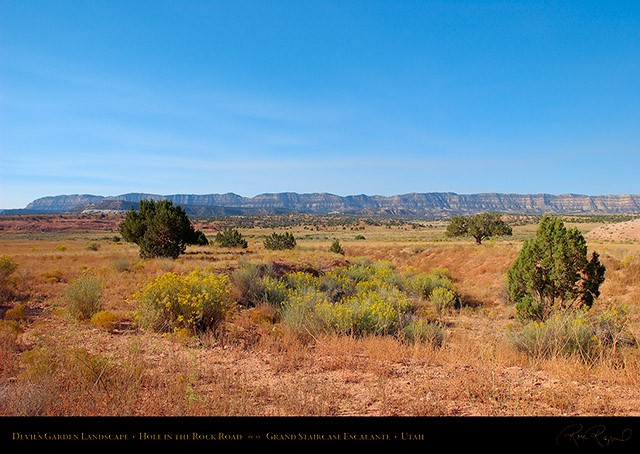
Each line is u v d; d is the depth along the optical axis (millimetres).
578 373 5641
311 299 11297
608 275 17281
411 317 10867
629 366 5727
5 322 7215
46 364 4914
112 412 3992
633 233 61719
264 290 13453
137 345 6422
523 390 5066
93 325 8164
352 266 22984
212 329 8414
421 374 5859
